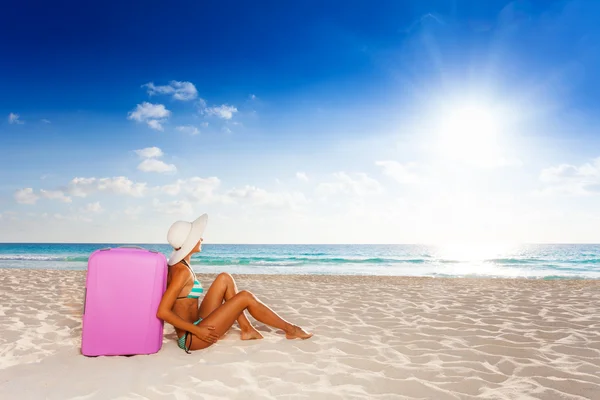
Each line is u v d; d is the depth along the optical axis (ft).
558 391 9.29
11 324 15.44
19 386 9.23
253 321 16.26
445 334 14.52
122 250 11.48
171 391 9.00
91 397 8.68
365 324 16.20
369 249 216.95
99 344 11.09
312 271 69.00
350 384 9.63
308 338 13.38
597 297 24.56
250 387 9.29
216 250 192.54
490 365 11.15
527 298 23.98
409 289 28.84
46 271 44.52
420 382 9.72
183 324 11.34
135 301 11.21
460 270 72.08
